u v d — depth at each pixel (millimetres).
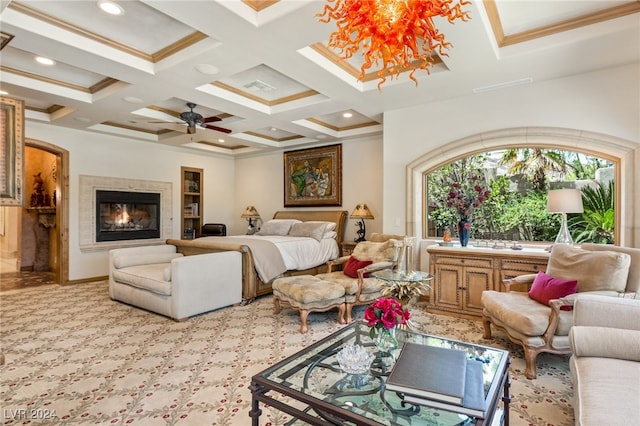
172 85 3854
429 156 4582
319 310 3713
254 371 2730
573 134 3684
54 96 4223
